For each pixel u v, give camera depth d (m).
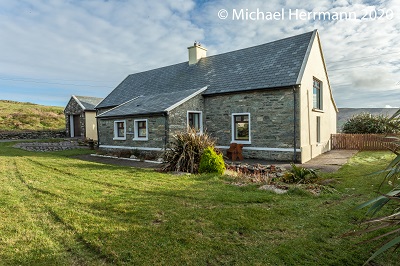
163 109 13.63
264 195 6.17
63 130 29.39
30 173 9.08
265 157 13.30
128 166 11.27
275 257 3.35
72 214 4.88
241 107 14.16
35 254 3.44
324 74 16.89
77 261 3.29
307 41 14.47
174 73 20.30
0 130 27.41
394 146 3.37
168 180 7.93
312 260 3.29
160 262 3.24
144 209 5.16
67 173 9.15
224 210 5.09
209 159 9.16
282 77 12.97
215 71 17.25
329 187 6.85
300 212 5.00
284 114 12.66
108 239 3.85
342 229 4.22
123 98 21.28
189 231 4.14
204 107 15.70
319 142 16.00
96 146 20.31
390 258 3.33
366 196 6.13
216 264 3.21
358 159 12.91
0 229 4.23
